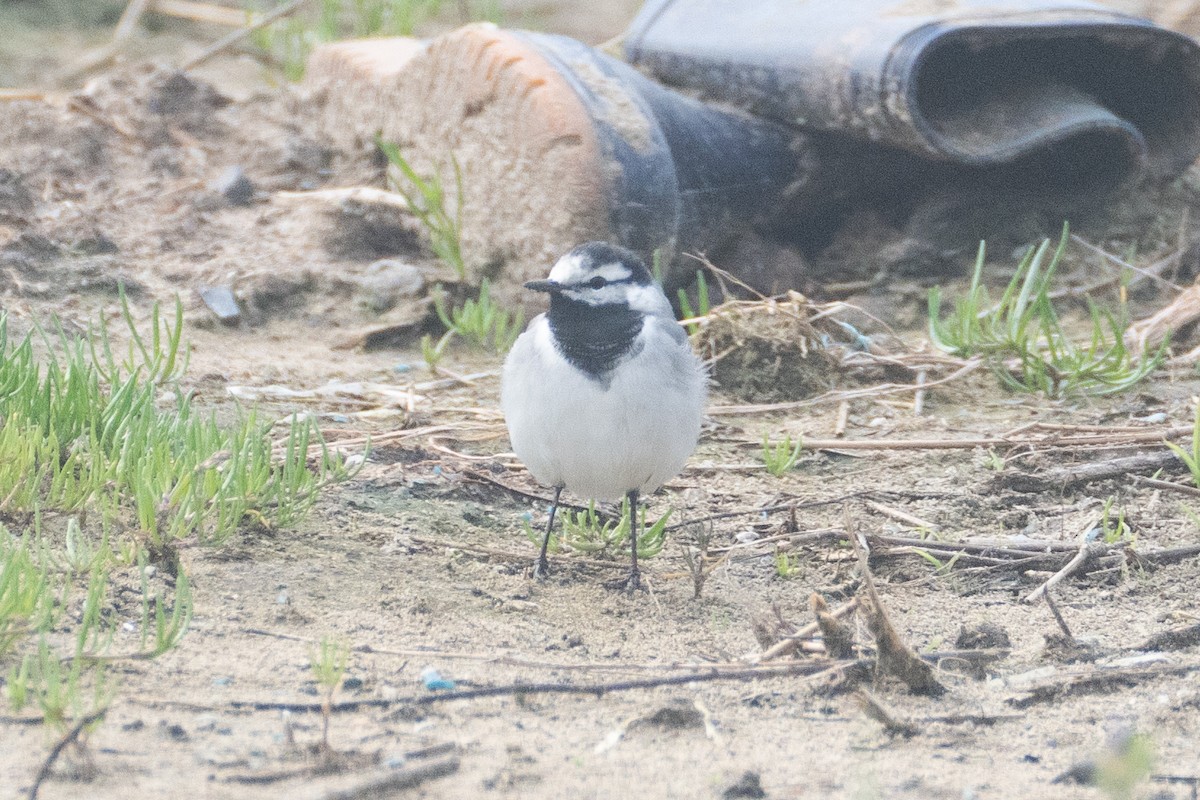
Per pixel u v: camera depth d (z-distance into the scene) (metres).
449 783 5.96
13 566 6.98
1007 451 11.11
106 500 8.55
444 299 13.77
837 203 14.73
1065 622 8.38
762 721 6.92
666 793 6.01
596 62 13.75
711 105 14.48
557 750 6.42
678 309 13.65
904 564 9.28
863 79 13.07
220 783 5.77
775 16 14.53
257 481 8.90
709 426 11.60
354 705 6.77
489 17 22.30
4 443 8.54
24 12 22.47
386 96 15.16
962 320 12.84
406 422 11.23
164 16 22.62
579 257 8.37
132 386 9.59
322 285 13.72
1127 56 14.24
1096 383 12.33
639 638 8.10
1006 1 13.88
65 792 5.59
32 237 13.54
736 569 9.23
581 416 8.36
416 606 8.18
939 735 6.81
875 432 11.60
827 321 13.18
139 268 13.62
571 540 9.30
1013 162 14.78
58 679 6.16
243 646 7.38
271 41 21.23
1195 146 14.55
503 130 13.41
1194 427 10.34
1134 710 7.15
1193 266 14.38
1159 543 9.52
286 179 15.88
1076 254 14.48
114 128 16.25
